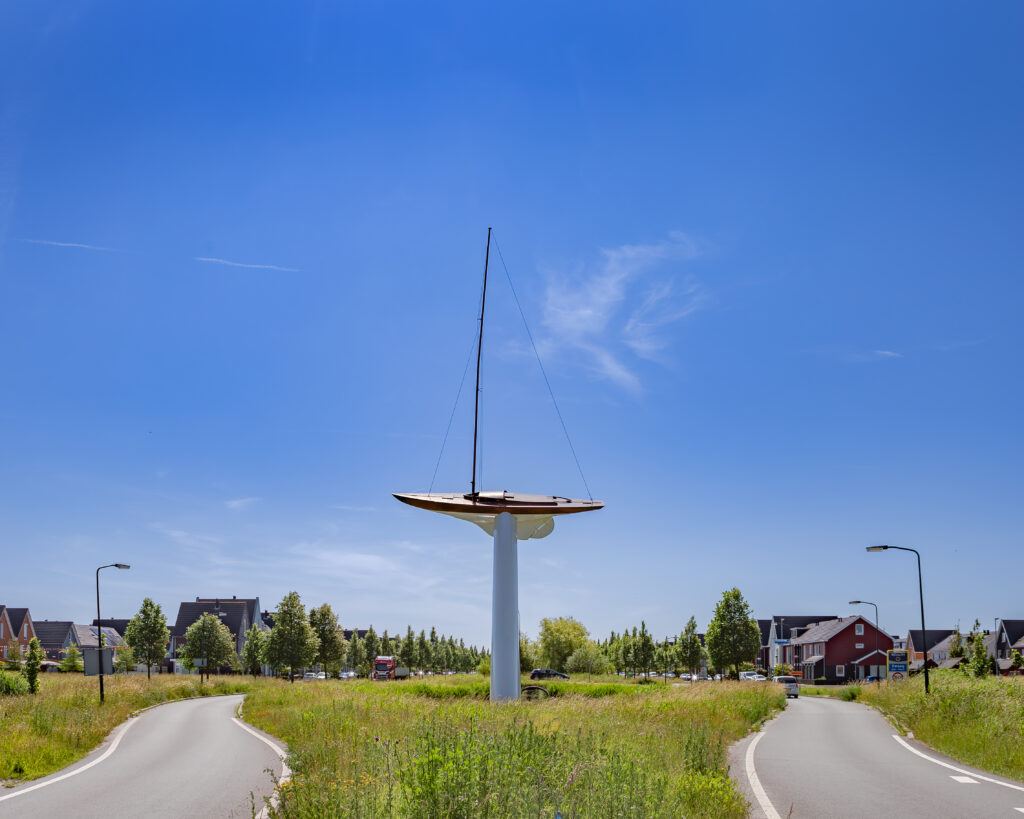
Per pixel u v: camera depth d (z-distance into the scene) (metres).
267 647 64.56
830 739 22.91
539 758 9.77
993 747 17.70
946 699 24.89
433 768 8.14
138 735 25.80
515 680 31.22
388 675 89.19
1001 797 12.59
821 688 66.88
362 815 8.46
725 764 14.71
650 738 15.54
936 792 13.08
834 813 11.17
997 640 89.88
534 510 32.12
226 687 58.59
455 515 32.84
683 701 28.83
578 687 41.34
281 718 27.36
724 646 65.12
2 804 12.76
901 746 21.02
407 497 31.31
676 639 84.38
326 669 72.94
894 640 117.94
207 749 21.19
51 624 107.25
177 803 12.75
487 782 8.06
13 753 17.86
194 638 80.50
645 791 9.01
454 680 46.38
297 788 9.81
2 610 91.56
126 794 13.73
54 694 36.88
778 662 117.12
